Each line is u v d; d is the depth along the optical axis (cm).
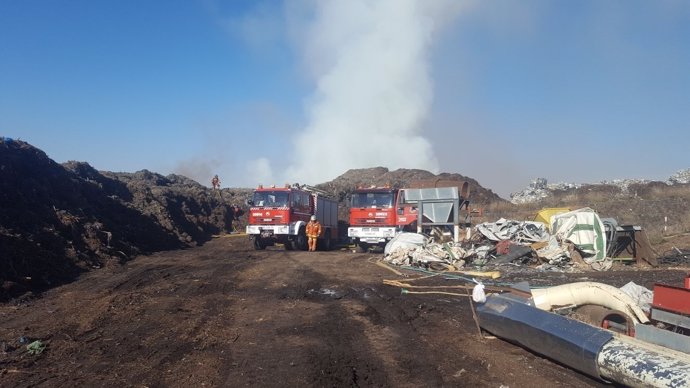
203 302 1112
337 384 607
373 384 614
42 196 1972
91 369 658
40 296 1181
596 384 605
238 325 905
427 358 713
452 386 605
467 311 1020
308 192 2738
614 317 735
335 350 750
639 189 4400
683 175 5484
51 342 784
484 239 1938
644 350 557
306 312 1016
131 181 3566
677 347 574
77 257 1645
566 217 1809
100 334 834
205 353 733
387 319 954
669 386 489
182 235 2905
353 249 2673
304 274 1563
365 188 2481
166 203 3158
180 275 1531
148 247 2406
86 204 2295
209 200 3934
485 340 803
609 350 575
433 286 1322
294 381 618
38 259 1413
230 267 1741
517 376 635
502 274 1534
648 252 1730
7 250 1323
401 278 1479
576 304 761
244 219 4038
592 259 1689
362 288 1299
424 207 2114
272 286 1332
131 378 625
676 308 611
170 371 652
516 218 3731
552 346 654
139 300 1124
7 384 601
